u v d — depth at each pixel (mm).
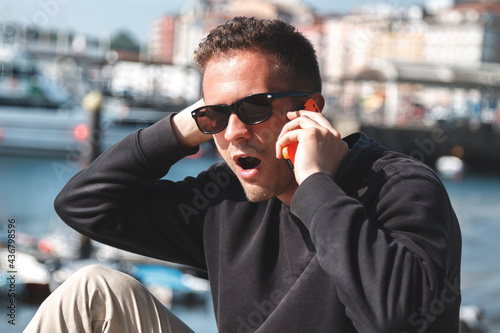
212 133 1891
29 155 23375
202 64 1910
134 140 2164
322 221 1604
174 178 21328
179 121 2148
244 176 1884
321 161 1725
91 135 11961
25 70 23812
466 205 21531
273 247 1939
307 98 1896
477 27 64438
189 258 2238
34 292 6566
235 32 1855
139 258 8430
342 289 1562
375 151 1904
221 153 1939
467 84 38969
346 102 39531
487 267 11766
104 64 34062
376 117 39250
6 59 23938
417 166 1796
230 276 1960
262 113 1820
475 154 36188
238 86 1830
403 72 38750
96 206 2170
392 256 1550
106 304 1921
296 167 1726
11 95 23531
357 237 1576
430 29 61812
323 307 1722
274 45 1848
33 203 15125
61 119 23531
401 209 1684
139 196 2205
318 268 1747
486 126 36094
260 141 1835
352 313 1559
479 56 64875
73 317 1896
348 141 2027
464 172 35031
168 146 2141
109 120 23609
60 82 33969
